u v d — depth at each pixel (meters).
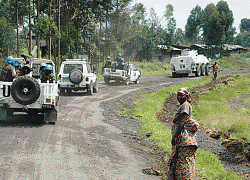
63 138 10.32
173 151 5.54
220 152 10.90
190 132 5.51
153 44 87.19
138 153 9.70
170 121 17.17
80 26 57.03
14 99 11.06
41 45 66.81
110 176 7.18
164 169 8.23
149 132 12.83
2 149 8.35
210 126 17.20
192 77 45.19
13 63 11.96
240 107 25.66
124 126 13.96
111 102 20.00
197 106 24.27
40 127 11.51
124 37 87.19
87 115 15.40
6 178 6.35
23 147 8.74
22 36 66.88
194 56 45.34
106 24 73.62
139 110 18.42
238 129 16.14
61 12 53.50
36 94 11.18
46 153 8.42
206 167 8.73
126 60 89.38
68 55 47.38
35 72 14.73
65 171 7.16
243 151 10.66
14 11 41.03
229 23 118.94
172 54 104.75
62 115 14.73
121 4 77.62
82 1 54.72
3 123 11.59
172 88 30.38
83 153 8.87
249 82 41.41
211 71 63.69
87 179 6.78
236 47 142.00
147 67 70.31
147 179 7.28
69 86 22.14
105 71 32.12
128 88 28.95
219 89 34.41
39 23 39.03
